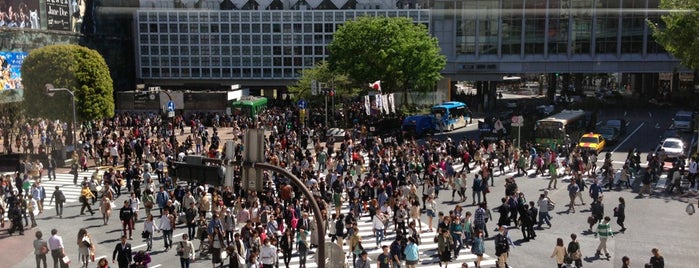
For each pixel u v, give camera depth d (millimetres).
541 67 89250
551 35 88188
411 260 23562
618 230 30078
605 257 26156
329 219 30219
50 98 53188
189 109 73188
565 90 101188
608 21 86812
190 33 87062
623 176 39500
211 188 32594
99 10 80125
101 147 48625
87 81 54188
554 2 87000
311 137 56906
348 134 53344
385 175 35281
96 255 27125
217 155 43219
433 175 36938
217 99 72875
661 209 34000
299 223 26438
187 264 24516
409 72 67750
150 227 27688
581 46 88062
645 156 50469
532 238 28828
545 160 43250
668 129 64750
